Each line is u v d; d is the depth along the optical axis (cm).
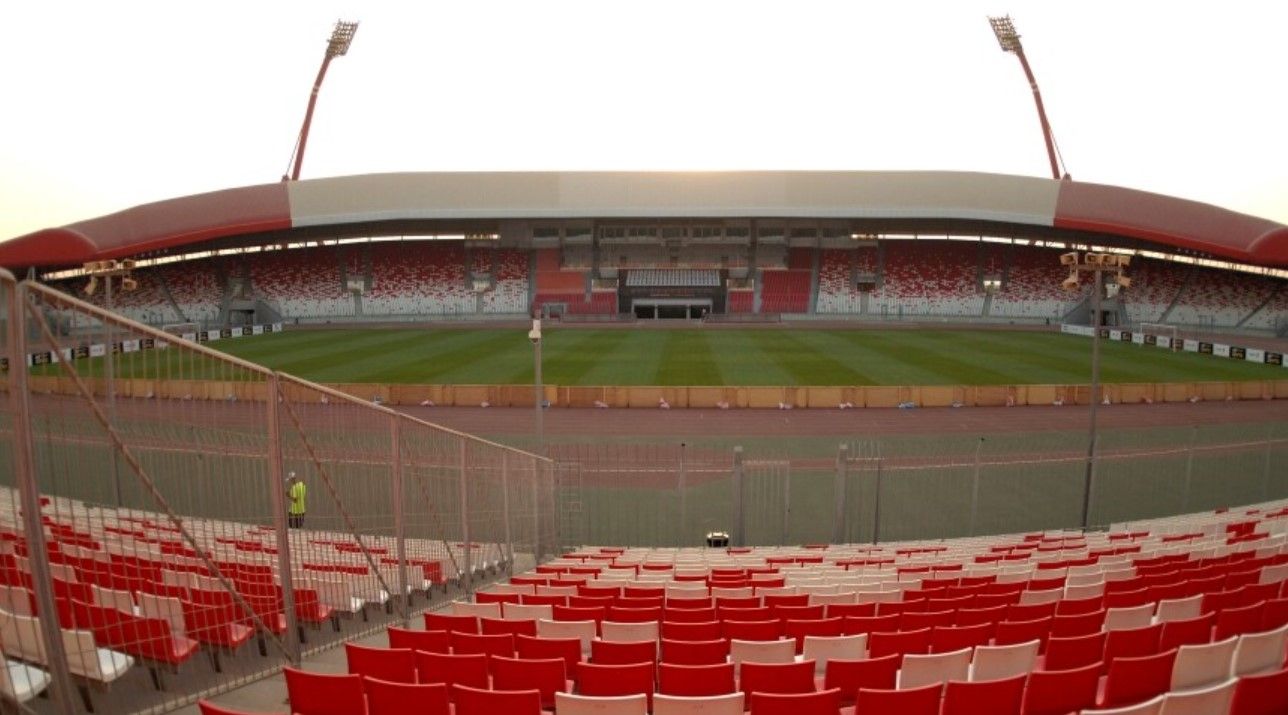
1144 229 7694
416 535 1638
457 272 8925
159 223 7888
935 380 4338
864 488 2514
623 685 648
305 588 905
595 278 8806
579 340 6275
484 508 1767
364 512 1647
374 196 8350
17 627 525
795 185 8375
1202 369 4781
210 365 977
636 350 5619
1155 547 1528
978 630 786
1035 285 8388
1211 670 634
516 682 654
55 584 666
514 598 1048
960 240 9112
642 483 2605
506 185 8438
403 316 8344
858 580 1277
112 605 723
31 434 481
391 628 777
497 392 3806
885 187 8300
